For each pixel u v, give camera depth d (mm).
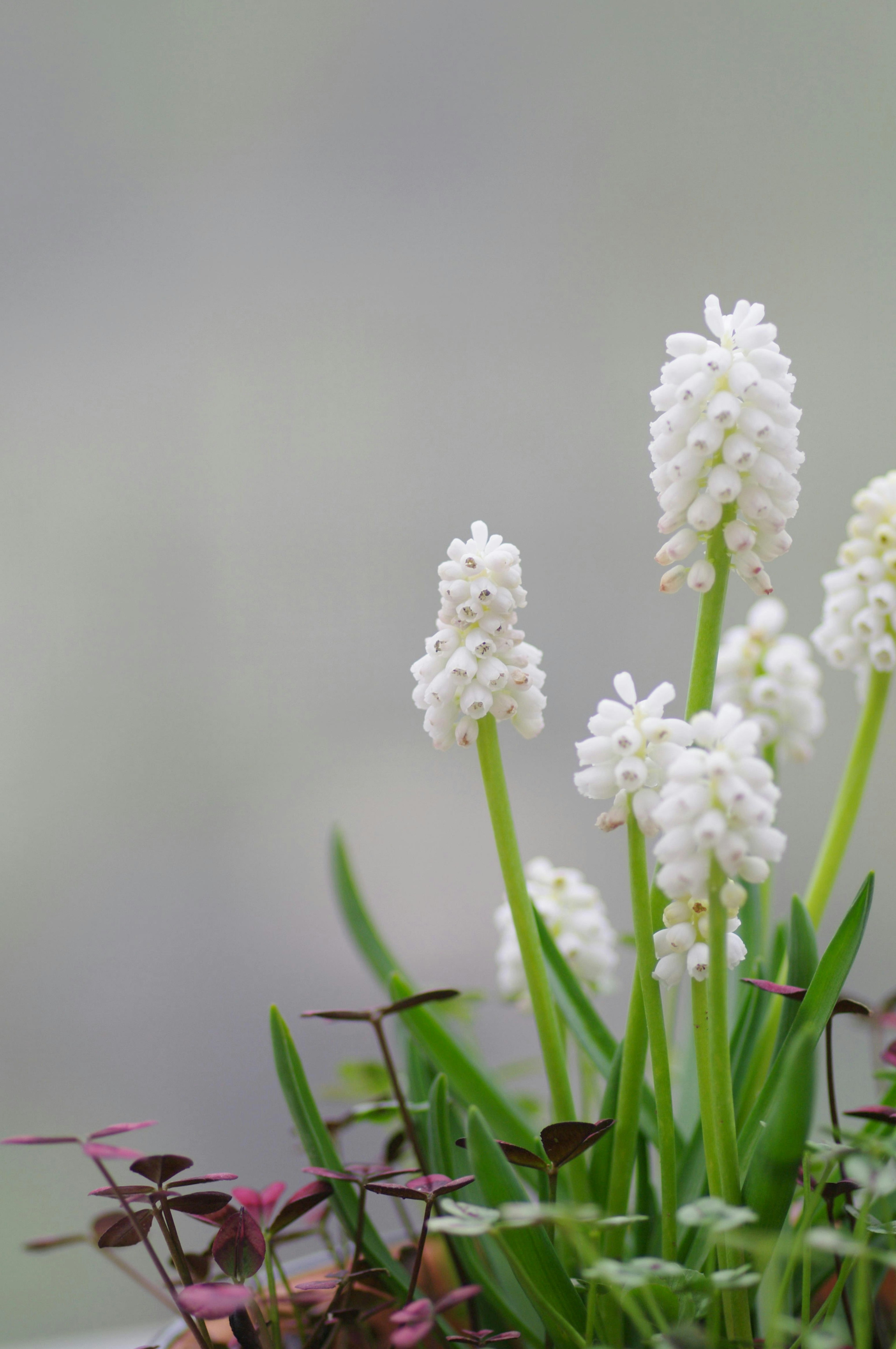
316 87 1466
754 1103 664
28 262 1442
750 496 643
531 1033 1311
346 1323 656
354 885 718
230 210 1476
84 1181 1224
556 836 1426
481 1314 670
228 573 1493
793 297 1422
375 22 1462
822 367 1421
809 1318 659
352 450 1498
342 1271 677
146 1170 645
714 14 1438
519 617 1467
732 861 622
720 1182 636
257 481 1495
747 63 1437
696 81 1441
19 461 1451
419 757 1465
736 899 627
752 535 644
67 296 1454
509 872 660
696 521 644
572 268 1466
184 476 1486
